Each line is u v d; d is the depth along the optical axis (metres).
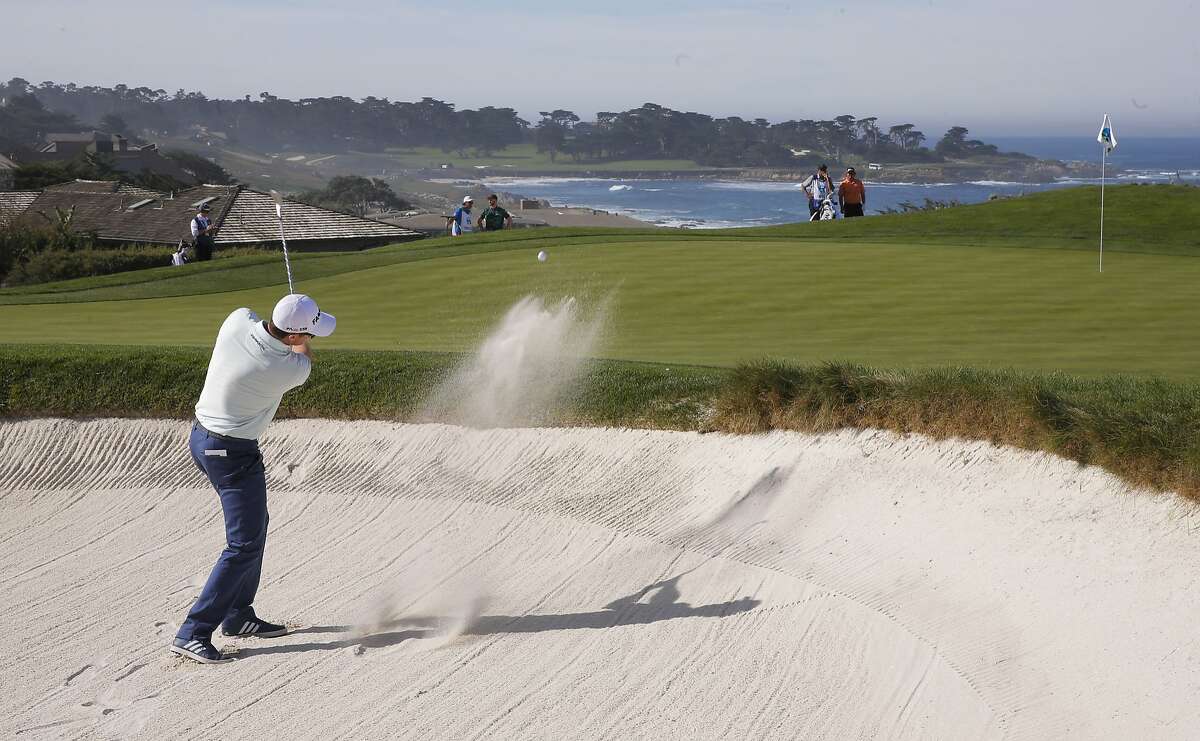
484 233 21.50
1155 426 5.79
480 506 7.48
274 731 4.94
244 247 42.88
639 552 6.65
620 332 11.03
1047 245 17.39
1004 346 9.65
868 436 7.08
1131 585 5.15
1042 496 6.04
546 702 5.09
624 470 7.63
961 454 6.62
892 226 20.69
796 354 9.53
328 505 7.71
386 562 6.86
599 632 5.77
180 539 7.38
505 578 6.54
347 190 154.62
